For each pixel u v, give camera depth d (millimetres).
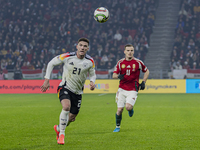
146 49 91125
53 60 17562
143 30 94938
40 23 98312
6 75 76250
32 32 96812
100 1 101500
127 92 22703
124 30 94375
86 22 98875
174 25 100500
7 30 96125
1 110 36719
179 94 65188
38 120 28250
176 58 85188
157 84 67250
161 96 59656
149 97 57250
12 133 21500
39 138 19641
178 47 89188
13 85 69000
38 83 68500
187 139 19250
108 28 96500
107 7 100562
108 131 22344
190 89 66750
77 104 18453
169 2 103562
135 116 30984
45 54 89938
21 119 28938
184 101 48688
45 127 24203
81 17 99188
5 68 86000
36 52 91500
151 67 92000
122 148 16672
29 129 23234
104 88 69250
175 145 17469
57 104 44156
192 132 21812
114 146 17188
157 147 16922
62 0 101812
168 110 36375
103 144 17750
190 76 71375
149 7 99938
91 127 24203
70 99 18156
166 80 67188
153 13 99688
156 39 97812
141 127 24141
